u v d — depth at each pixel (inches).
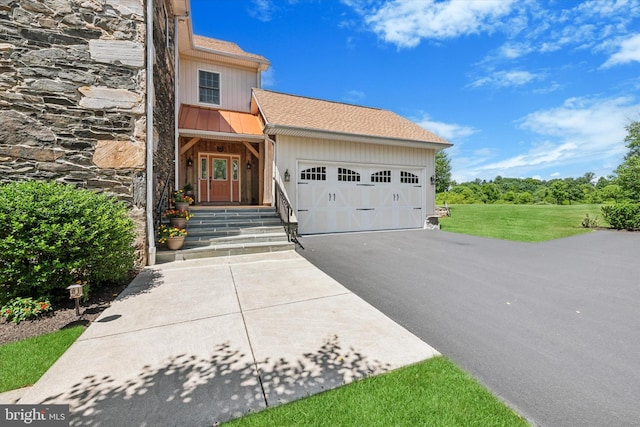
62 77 196.5
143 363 94.7
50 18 193.3
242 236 278.7
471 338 114.8
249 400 77.7
